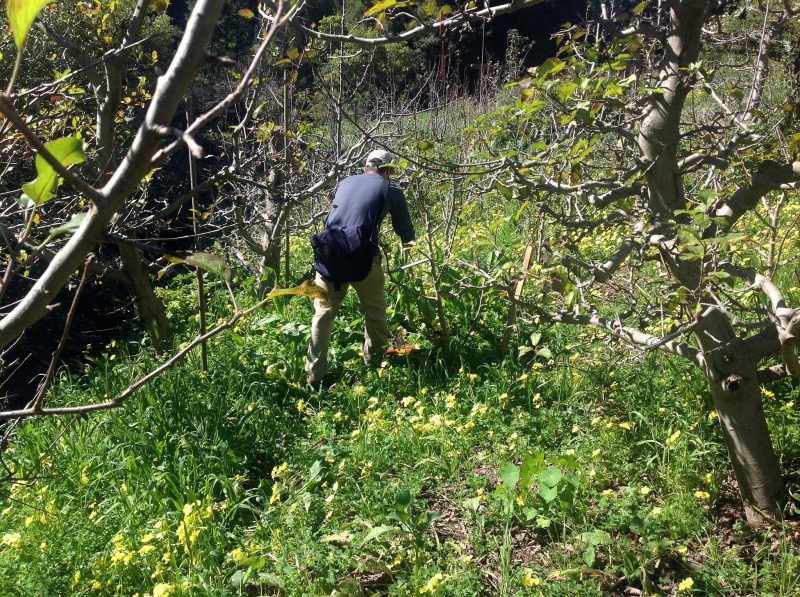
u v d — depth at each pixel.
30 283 7.39
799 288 5.65
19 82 6.12
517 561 3.61
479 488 4.01
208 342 6.22
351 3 10.02
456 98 9.66
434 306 6.23
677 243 3.19
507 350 5.70
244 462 4.56
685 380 4.70
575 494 3.81
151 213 6.31
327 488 4.23
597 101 3.05
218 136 7.24
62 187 4.69
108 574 3.60
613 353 5.09
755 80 3.70
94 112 6.41
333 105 6.84
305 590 3.44
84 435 4.93
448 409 4.92
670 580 3.38
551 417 4.66
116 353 7.53
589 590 3.27
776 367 3.54
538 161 3.35
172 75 0.99
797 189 3.16
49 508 4.03
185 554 3.67
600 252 7.14
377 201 5.36
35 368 7.55
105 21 5.14
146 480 4.38
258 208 7.30
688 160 3.38
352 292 6.95
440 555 3.66
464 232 6.75
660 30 3.29
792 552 3.32
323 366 5.58
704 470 3.99
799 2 3.80
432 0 2.82
